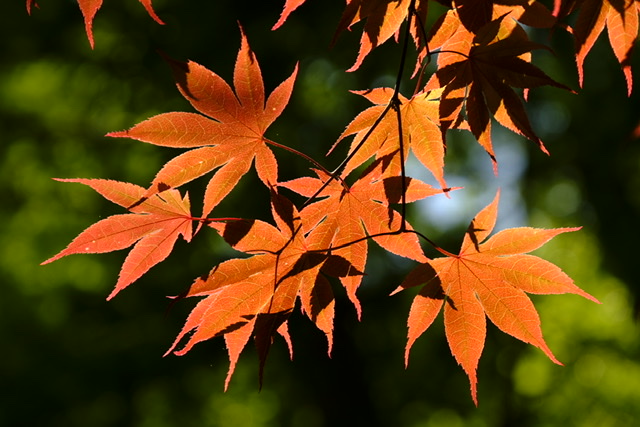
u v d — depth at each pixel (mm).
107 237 1807
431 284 1988
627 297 11680
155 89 12492
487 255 1954
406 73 10914
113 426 12094
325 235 1949
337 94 12086
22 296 12609
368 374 13273
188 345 1776
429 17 9867
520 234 1952
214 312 1794
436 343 13367
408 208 13000
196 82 1745
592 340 14188
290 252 1842
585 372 14242
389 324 13117
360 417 12430
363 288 12562
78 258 12609
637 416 13930
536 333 1927
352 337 12781
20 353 12117
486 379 14086
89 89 12984
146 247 1846
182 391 12516
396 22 1927
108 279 12438
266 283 1821
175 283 12016
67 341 12227
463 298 1978
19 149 13359
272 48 11727
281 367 12617
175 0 12188
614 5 2037
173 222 1842
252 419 15172
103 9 12906
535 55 12117
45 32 13445
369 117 2076
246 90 1791
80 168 12898
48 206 13102
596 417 14055
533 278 1923
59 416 11969
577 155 12117
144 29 12508
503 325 1954
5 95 13484
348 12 1876
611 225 11391
